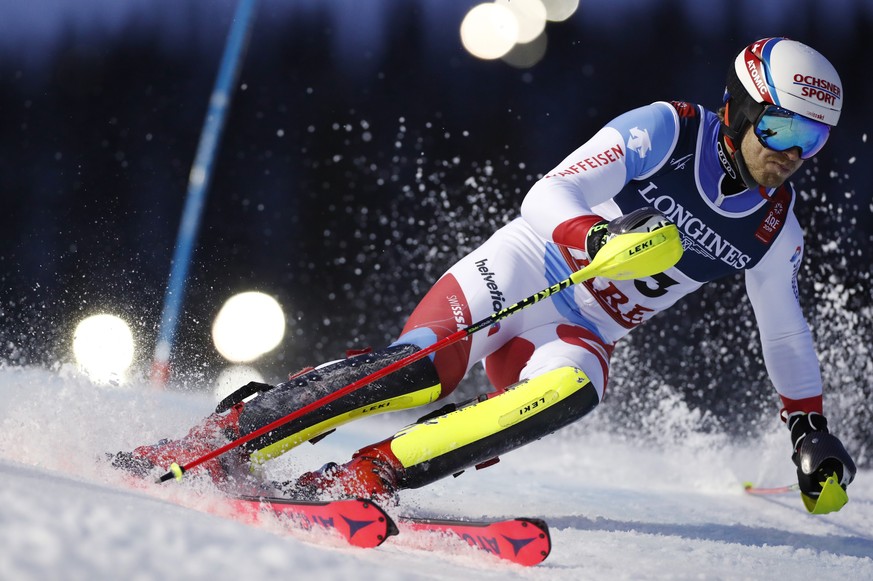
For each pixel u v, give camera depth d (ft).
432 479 25.89
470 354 29.78
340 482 24.84
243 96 173.47
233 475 25.55
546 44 207.31
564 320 31.32
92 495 16.74
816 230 85.51
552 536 26.86
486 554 21.76
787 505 41.29
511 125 163.02
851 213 103.40
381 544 21.71
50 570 12.18
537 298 26.18
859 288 63.62
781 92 28.50
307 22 212.43
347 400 26.91
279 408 26.02
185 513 17.40
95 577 12.33
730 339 81.20
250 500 22.53
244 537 15.61
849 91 179.22
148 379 35.22
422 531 22.84
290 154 141.28
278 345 85.76
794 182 117.91
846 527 35.63
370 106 169.78
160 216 113.80
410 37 210.79
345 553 19.45
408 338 28.84
